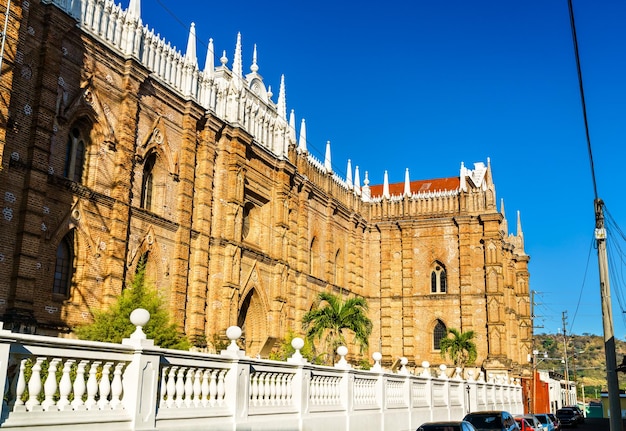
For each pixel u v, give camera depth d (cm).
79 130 3116
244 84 4519
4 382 1080
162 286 3569
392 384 3080
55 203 2886
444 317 6369
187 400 1592
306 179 5303
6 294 2594
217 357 1706
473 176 7444
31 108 2780
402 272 6556
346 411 2484
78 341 1250
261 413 1880
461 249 6372
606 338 2700
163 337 2769
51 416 1184
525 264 7919
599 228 2780
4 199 2611
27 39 2784
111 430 1304
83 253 3014
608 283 2739
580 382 19750
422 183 7525
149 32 3584
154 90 3600
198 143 3994
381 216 6744
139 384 1392
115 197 3216
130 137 3334
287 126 5125
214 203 4075
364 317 4188
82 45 3092
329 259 5759
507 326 6931
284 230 4891
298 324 5041
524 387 7262
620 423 2611
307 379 2209
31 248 2683
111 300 3092
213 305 3944
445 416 3819
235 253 4144
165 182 3666
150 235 3488
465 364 6016
